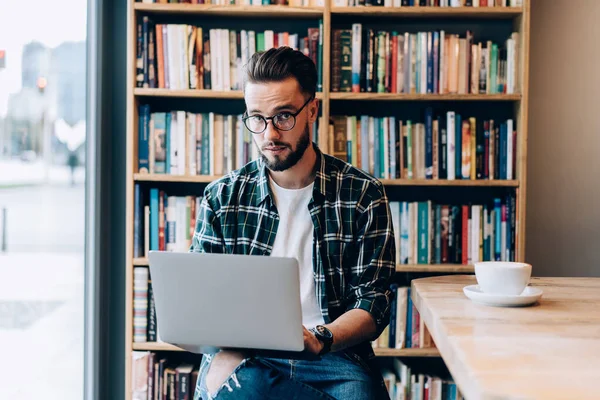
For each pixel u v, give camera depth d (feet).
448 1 8.23
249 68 5.34
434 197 9.04
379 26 8.95
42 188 7.57
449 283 5.19
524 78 8.09
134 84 8.17
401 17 8.64
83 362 8.66
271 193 5.58
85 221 8.65
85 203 8.65
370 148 8.28
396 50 8.23
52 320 7.87
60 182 8.01
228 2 8.23
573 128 9.01
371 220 5.52
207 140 8.34
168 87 8.26
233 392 4.55
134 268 8.28
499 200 8.29
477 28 8.89
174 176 8.23
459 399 8.07
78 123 8.46
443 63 8.20
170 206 8.38
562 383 2.63
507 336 3.45
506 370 2.82
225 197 5.68
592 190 9.01
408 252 8.32
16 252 7.03
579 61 9.00
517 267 4.33
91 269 8.63
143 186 8.48
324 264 5.44
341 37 8.21
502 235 8.27
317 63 8.20
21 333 7.22
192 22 8.88
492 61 8.24
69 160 8.23
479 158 8.29
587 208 9.02
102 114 8.66
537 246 9.09
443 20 8.86
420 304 4.72
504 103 8.86
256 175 5.73
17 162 7.03
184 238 8.36
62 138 8.04
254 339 4.12
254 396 4.52
